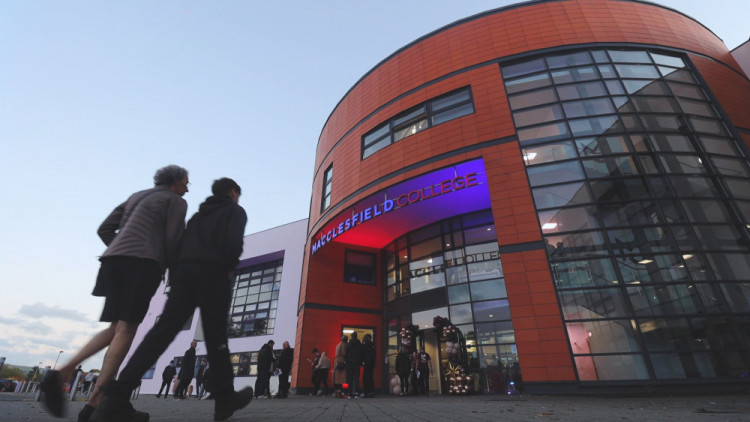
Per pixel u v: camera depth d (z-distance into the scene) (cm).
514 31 1591
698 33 1661
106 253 245
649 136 1258
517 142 1323
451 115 1538
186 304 246
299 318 1847
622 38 1512
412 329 1524
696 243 1064
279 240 3109
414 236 1766
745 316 965
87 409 222
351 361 1071
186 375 1213
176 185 310
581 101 1352
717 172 1206
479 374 1270
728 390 873
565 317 1027
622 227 1108
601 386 924
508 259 1148
